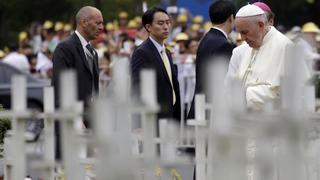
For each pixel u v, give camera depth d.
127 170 14.21
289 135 13.57
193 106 26.02
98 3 56.66
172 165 15.02
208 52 25.94
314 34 47.59
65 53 25.84
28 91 50.97
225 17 26.20
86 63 25.95
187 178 22.61
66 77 14.84
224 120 13.75
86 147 16.73
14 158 16.12
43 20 90.75
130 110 14.52
